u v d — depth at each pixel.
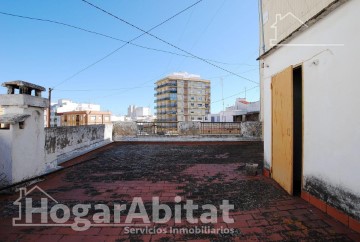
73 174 5.83
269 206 3.62
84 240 2.66
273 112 5.07
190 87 96.69
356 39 2.78
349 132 2.88
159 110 100.19
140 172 6.04
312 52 3.66
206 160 7.79
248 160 7.75
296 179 5.18
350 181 2.86
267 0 9.54
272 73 5.19
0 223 3.09
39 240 2.66
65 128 7.41
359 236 2.67
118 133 13.06
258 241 2.61
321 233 2.76
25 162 4.75
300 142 5.23
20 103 4.65
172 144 12.71
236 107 37.38
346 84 2.93
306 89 3.84
